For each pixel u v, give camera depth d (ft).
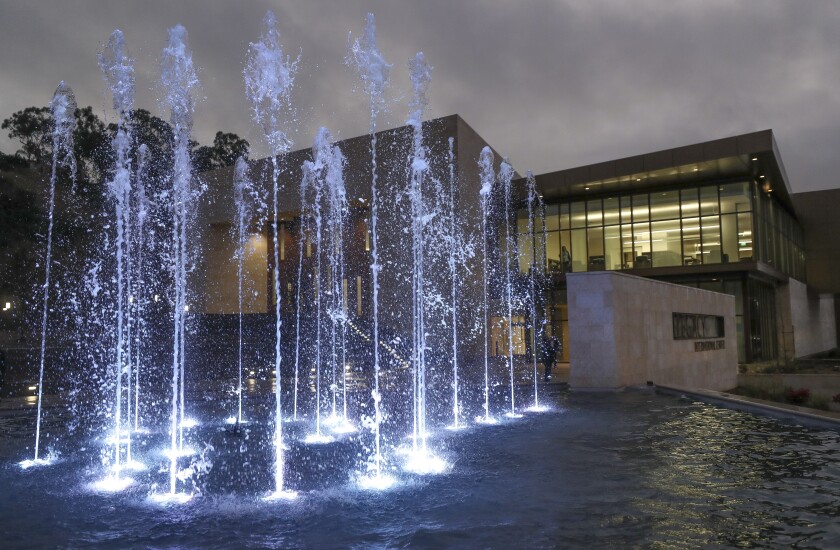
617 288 63.93
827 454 30.12
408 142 118.93
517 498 22.77
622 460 29.17
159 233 127.54
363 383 73.82
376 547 17.89
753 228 110.63
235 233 141.90
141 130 123.54
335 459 30.63
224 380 76.69
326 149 99.14
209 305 137.90
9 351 71.87
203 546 18.25
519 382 73.15
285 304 135.95
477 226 122.83
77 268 101.14
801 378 98.22
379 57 43.68
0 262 94.17
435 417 45.75
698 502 21.90
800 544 17.56
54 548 18.37
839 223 170.09
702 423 40.55
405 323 116.06
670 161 105.19
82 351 82.53
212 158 172.35
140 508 22.34
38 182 96.68
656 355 72.59
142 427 42.29
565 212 126.62
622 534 18.58
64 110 47.06
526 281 126.21
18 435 39.27
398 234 118.83
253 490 24.62
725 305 99.71
